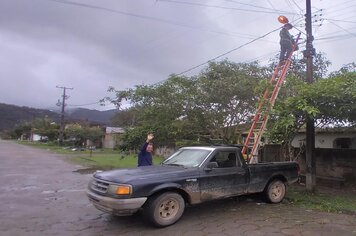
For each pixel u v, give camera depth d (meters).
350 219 8.16
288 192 11.55
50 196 11.27
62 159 30.73
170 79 14.29
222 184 8.45
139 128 14.63
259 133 10.79
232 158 9.04
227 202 9.84
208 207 9.23
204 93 13.92
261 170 9.42
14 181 14.89
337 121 11.36
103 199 7.11
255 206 9.42
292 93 12.30
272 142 11.80
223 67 14.09
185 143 13.77
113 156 37.03
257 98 13.70
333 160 14.52
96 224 7.68
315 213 8.73
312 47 12.12
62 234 6.96
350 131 14.89
